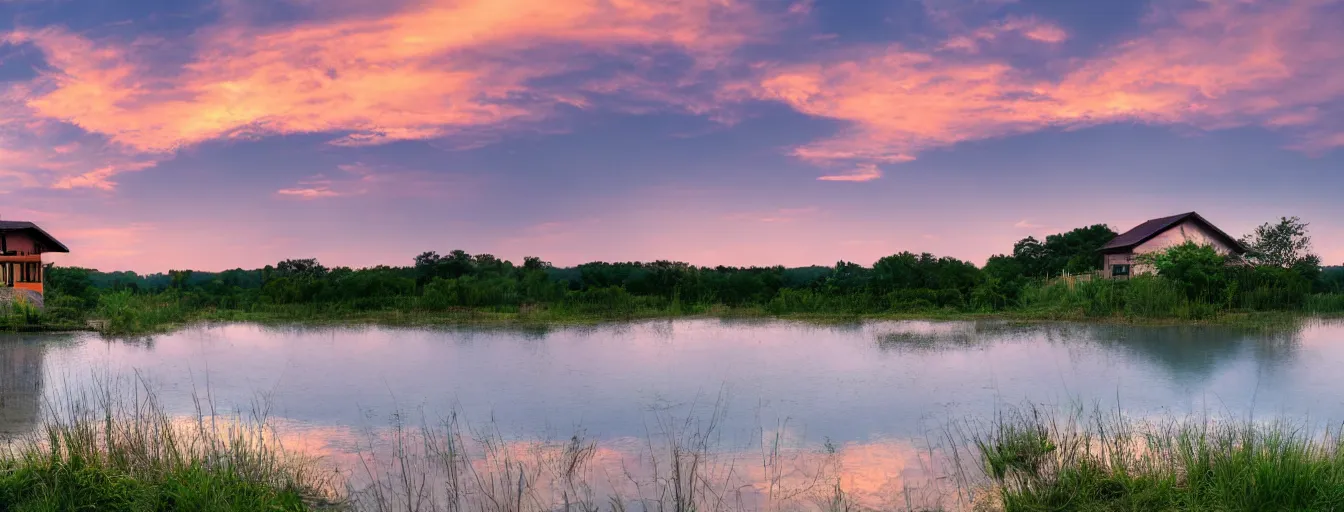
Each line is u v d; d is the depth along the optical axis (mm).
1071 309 20031
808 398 9148
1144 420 7812
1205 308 18688
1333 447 5812
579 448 6867
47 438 6820
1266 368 10922
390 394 9469
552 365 11875
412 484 5809
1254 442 5676
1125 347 13305
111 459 5711
